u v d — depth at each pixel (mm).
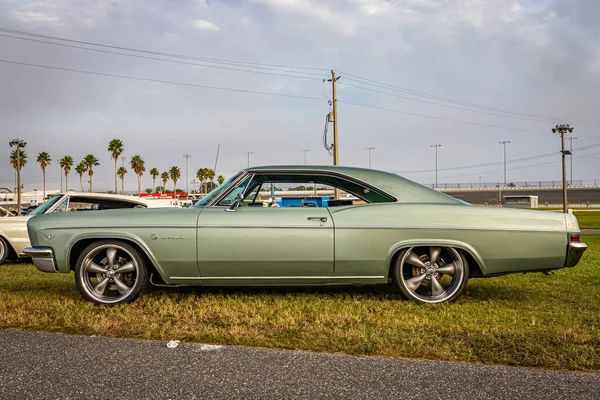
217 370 2816
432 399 2453
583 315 4176
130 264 4648
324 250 4543
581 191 92875
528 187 93625
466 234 4578
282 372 2787
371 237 4566
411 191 4820
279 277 4613
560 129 41281
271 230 4535
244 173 4855
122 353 3104
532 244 4602
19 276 6559
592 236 17562
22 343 3305
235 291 5211
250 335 3459
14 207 65312
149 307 4387
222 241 4531
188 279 4637
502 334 3512
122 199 8609
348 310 4270
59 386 2594
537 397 2479
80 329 3656
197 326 3705
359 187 4852
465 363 2943
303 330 3600
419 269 4789
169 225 4559
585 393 2525
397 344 3273
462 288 4672
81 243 4773
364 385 2611
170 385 2607
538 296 5105
